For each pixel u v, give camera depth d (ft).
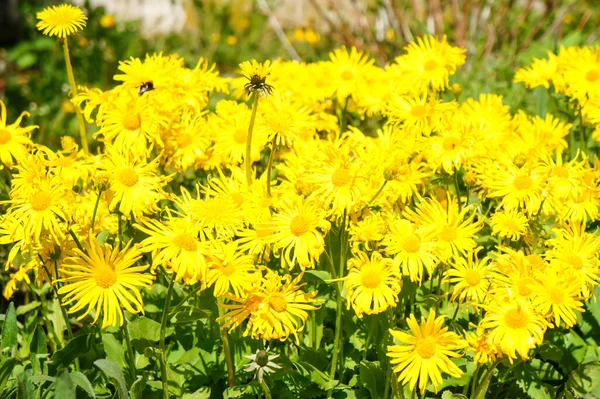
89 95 4.91
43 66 10.90
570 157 5.49
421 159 5.04
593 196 4.84
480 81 7.30
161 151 4.90
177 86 5.03
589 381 4.83
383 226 4.61
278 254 4.79
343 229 4.57
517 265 4.50
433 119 5.00
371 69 5.56
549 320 4.78
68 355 4.58
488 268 4.58
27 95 10.16
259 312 4.47
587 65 5.32
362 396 4.75
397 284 4.51
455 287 4.59
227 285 4.46
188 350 4.84
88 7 11.11
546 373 4.91
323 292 4.88
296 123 4.98
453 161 4.82
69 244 4.62
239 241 4.58
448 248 4.61
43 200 4.49
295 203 4.53
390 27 10.34
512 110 6.22
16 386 4.50
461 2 10.40
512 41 9.95
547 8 9.95
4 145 4.91
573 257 4.59
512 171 4.80
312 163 4.63
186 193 4.68
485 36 10.21
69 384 4.31
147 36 12.96
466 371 4.75
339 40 11.18
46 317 5.05
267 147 5.26
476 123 5.20
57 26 4.95
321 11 11.01
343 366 4.77
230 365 4.66
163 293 4.92
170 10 14.85
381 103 5.40
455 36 9.80
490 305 4.45
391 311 4.63
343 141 5.11
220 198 4.68
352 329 4.83
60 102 9.71
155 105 4.90
